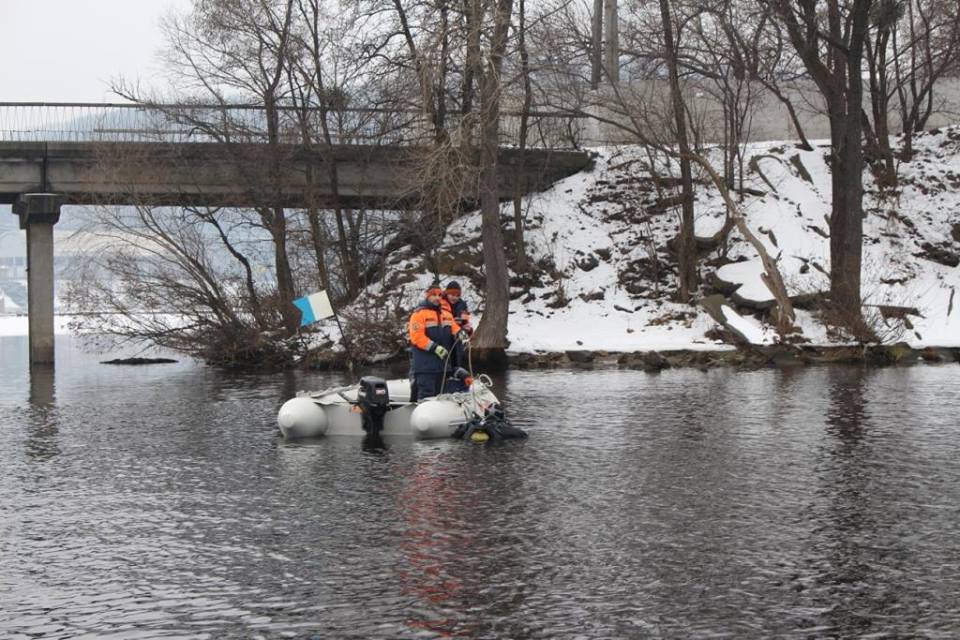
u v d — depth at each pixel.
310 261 39.84
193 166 39.19
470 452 16.83
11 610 9.11
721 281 39.09
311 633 8.43
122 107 39.28
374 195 40.81
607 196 44.34
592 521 11.94
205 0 39.00
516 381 28.62
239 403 24.89
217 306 37.34
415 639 8.27
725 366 32.78
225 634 8.45
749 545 10.84
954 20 44.81
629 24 43.88
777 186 43.50
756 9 39.09
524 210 43.81
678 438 17.97
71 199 40.59
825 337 34.75
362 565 10.25
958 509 12.39
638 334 37.66
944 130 46.72
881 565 10.11
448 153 31.12
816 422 19.69
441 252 41.06
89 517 12.51
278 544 11.11
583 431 18.94
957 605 8.95
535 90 40.28
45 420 21.86
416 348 18.97
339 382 30.08
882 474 14.54
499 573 9.93
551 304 40.16
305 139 39.09
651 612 8.80
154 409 23.77
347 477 14.81
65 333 65.88
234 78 39.41
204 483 14.53
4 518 12.49
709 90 43.06
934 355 33.06
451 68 32.81
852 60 34.78
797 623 8.53
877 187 43.78
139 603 9.23
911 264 40.31
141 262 37.91
